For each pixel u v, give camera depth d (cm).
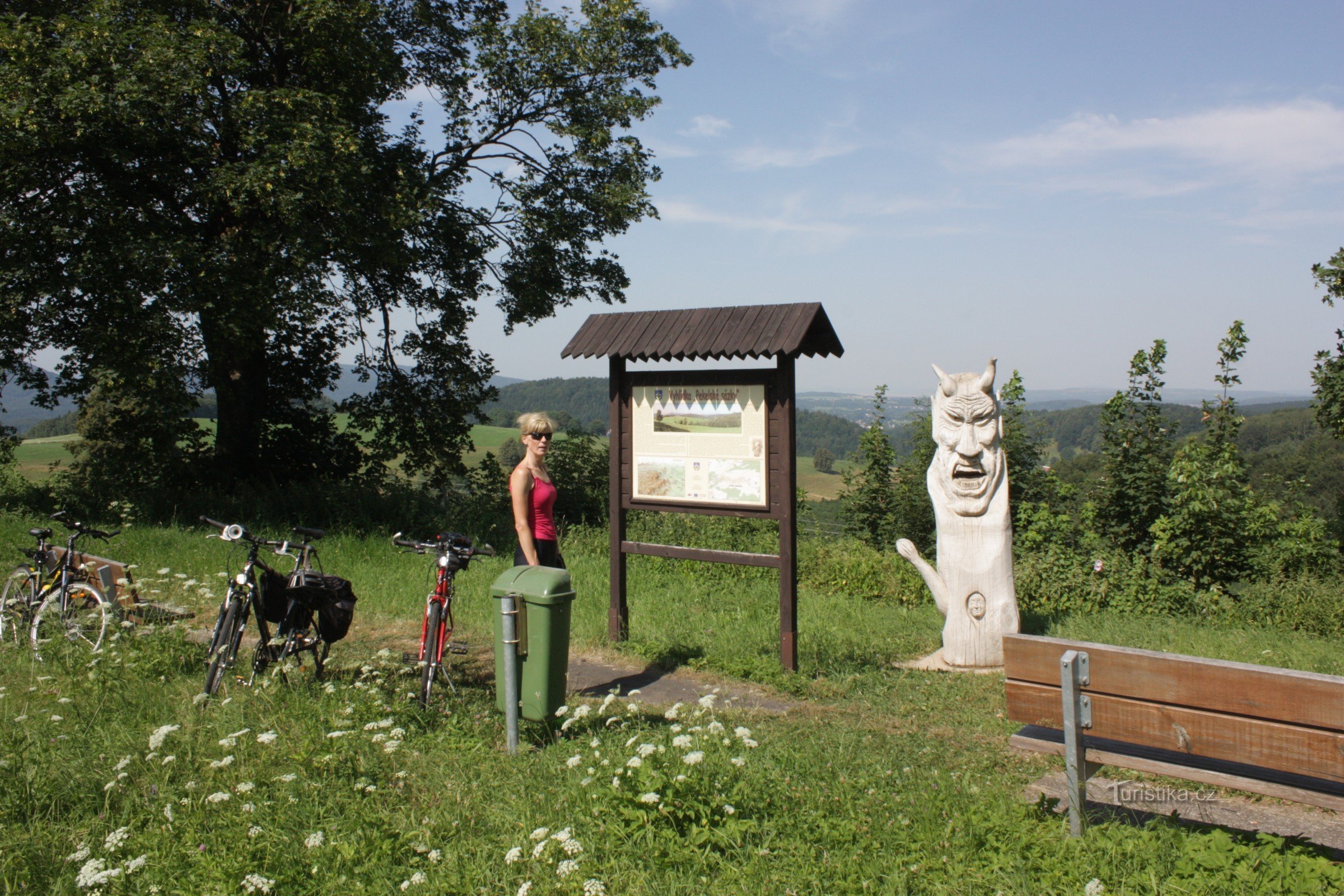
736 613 894
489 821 375
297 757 416
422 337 2089
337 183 1443
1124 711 340
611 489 757
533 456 584
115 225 1391
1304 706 303
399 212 1552
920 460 1455
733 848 337
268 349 1947
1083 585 1023
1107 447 1184
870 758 457
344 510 1438
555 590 486
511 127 2014
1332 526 1214
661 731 472
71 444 2817
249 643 712
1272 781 319
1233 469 1046
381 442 2109
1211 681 320
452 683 578
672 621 836
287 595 577
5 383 1683
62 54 1314
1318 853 345
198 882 318
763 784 391
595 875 320
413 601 887
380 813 376
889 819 369
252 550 569
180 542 1140
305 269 1474
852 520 1469
